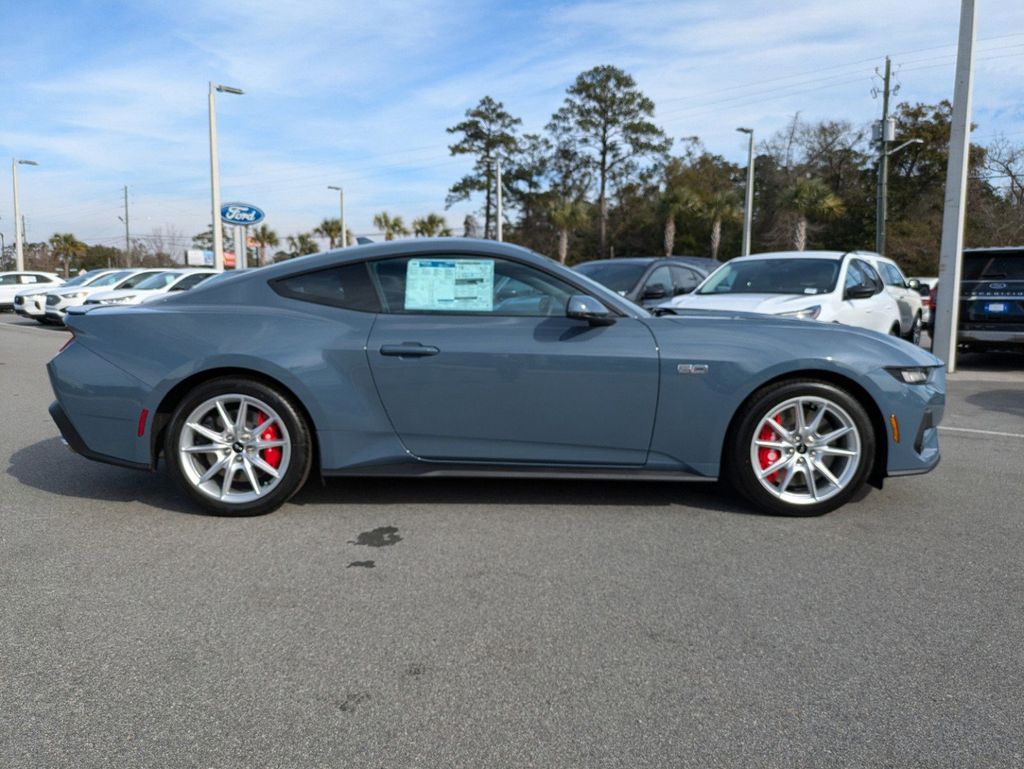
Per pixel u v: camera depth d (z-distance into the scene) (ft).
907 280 38.27
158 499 13.76
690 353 12.55
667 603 9.59
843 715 7.22
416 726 7.01
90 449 12.91
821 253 28.45
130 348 12.73
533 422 12.62
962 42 33.73
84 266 240.53
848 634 8.81
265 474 12.92
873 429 12.98
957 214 34.22
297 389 12.37
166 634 8.69
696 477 12.92
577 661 8.18
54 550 11.26
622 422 12.64
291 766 6.44
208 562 10.82
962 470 16.35
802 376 12.85
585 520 12.72
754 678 7.86
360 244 13.60
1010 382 31.42
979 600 9.74
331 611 9.30
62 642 8.49
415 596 9.75
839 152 143.13
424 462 12.78
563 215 132.05
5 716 7.10
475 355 12.42
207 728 6.95
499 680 7.79
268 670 7.94
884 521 12.82
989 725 7.06
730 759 6.56
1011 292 34.14
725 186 158.92
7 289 84.02
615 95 148.36
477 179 169.58
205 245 236.63
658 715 7.20
